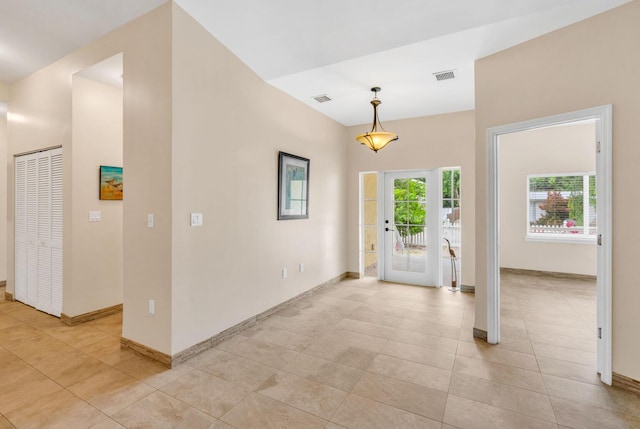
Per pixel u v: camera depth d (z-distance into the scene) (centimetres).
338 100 429
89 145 347
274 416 195
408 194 530
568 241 560
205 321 283
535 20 245
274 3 249
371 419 193
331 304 417
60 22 279
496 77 293
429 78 355
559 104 254
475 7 241
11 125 415
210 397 213
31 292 395
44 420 189
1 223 485
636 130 218
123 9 260
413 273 527
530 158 587
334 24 272
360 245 568
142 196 269
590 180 552
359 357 271
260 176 355
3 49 324
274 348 288
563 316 370
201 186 278
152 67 261
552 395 217
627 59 221
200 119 276
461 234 478
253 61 328
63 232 344
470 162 473
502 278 562
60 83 344
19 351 279
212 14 264
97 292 356
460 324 346
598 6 227
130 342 280
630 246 221
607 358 230
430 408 203
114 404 205
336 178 533
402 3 245
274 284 381
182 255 260
